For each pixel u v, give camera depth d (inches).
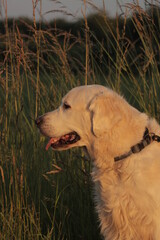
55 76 210.8
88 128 160.9
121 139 152.5
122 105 155.2
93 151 160.6
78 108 162.2
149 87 200.1
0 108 213.3
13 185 183.6
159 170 148.6
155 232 147.7
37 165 193.6
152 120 160.7
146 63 205.2
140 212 148.3
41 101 204.5
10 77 206.8
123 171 151.6
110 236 159.0
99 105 152.9
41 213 189.2
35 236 171.5
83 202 188.2
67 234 183.2
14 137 193.9
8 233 169.5
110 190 153.6
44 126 167.5
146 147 152.5
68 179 192.5
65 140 167.3
